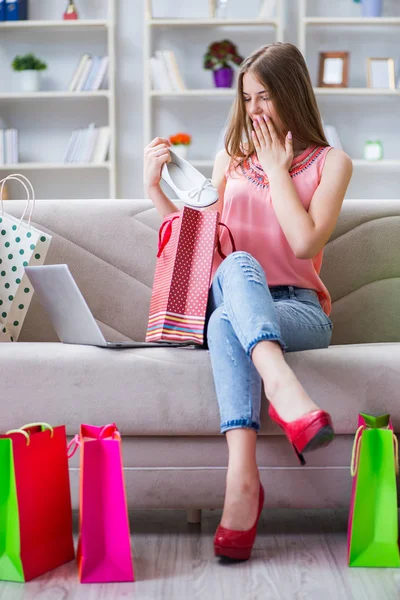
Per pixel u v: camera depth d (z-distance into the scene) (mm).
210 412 1849
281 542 1863
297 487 1872
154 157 2295
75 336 2039
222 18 5754
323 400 1849
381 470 1663
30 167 5672
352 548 1665
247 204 2217
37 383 1876
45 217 2559
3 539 1623
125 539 1590
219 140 5645
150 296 2529
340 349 1925
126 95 5949
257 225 2189
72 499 1887
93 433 1676
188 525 2035
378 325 2533
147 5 5680
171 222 2041
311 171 2201
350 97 5867
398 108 5879
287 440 1870
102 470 1596
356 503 1657
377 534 1663
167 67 5719
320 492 1871
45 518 1651
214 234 1979
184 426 1855
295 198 2092
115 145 5941
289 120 2232
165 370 1858
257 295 1752
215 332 1792
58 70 5938
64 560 1709
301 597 1485
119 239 2553
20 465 1584
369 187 5902
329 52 5758
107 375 1865
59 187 5973
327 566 1672
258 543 1854
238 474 1693
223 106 5914
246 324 1706
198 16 5883
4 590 1544
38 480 1626
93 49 5930
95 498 1593
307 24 5754
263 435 1871
